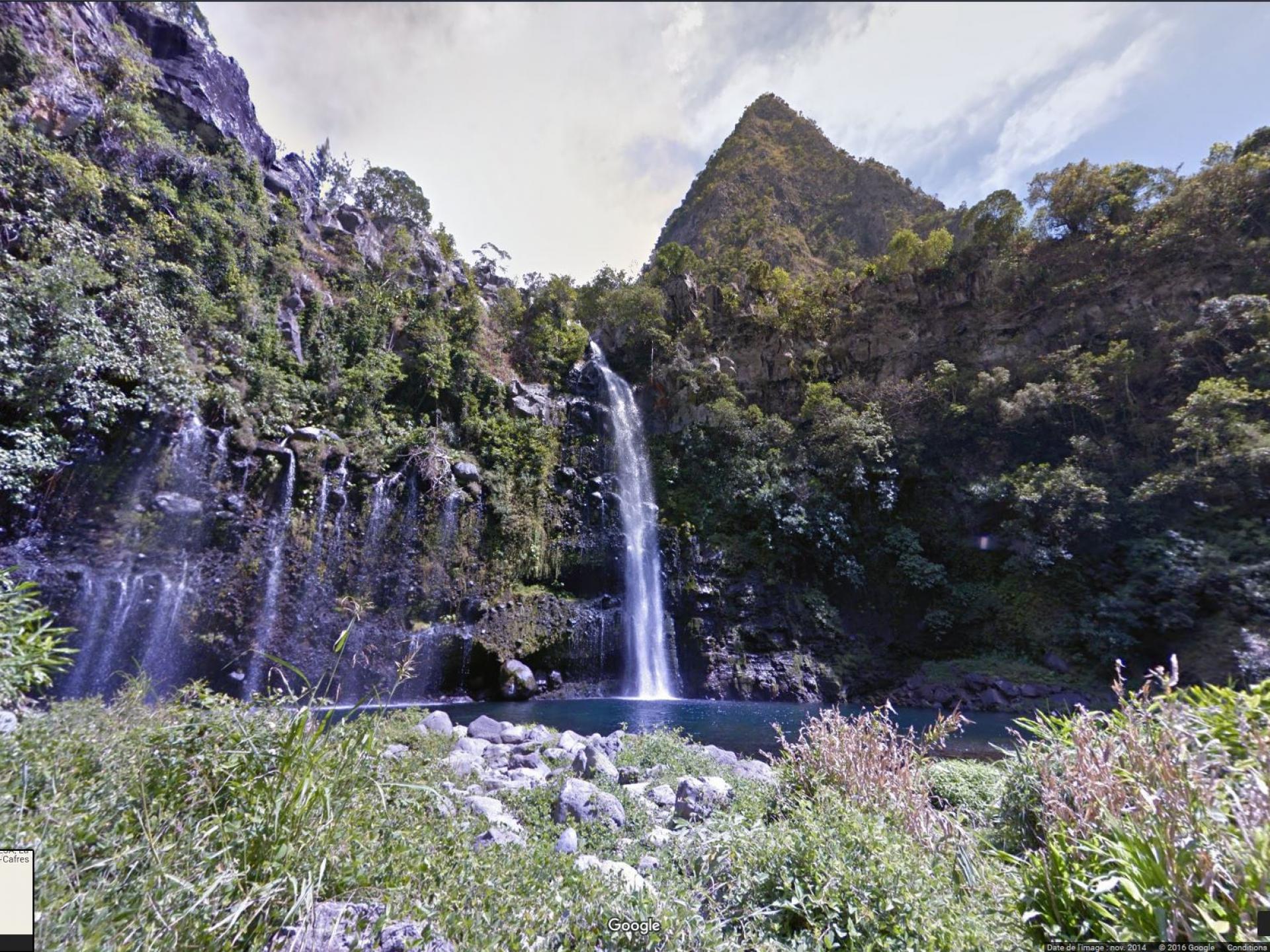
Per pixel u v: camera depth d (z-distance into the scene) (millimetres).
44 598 12406
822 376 27531
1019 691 16094
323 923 1846
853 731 4387
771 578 20703
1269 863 1786
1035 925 2305
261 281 19516
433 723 7719
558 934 2152
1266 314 17516
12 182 13930
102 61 18047
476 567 19109
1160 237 22188
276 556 15883
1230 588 14062
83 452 13148
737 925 2574
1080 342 22906
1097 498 17203
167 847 1872
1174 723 2492
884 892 2467
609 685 19109
